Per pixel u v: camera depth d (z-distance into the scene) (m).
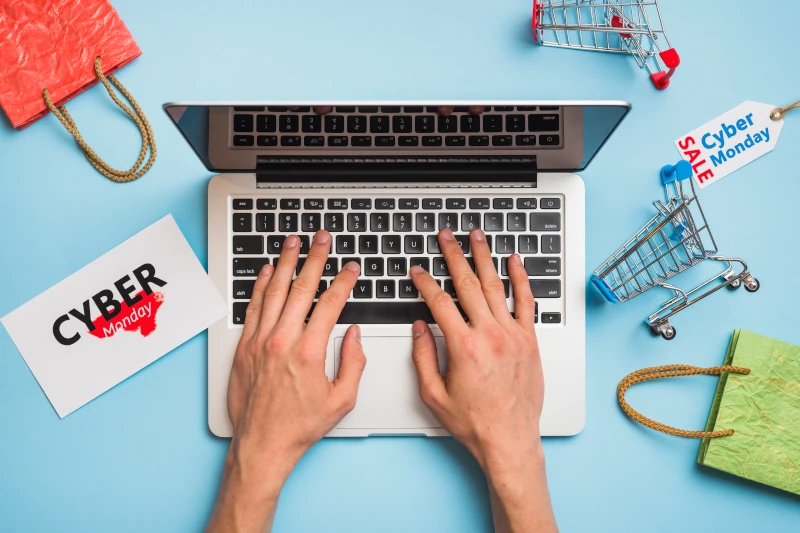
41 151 0.71
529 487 0.62
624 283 0.67
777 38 0.72
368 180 0.67
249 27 0.72
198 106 0.55
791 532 0.70
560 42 0.72
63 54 0.70
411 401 0.67
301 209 0.67
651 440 0.70
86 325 0.70
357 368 0.65
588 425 0.70
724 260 0.71
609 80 0.72
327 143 0.61
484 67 0.72
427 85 0.72
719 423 0.68
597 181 0.72
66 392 0.70
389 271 0.67
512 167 0.66
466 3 0.72
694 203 0.72
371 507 0.70
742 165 0.72
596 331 0.71
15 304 0.70
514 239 0.67
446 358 0.67
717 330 0.71
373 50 0.72
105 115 0.72
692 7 0.73
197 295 0.69
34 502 0.70
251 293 0.67
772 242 0.72
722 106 0.72
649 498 0.70
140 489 0.70
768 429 0.68
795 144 0.72
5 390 0.70
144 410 0.70
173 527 0.69
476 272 0.67
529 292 0.66
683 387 0.71
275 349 0.63
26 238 0.71
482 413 0.62
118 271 0.70
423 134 0.62
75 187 0.71
